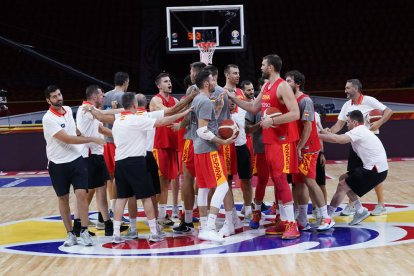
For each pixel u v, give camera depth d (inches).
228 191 264.5
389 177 441.4
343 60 765.3
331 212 277.3
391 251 227.9
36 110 654.5
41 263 227.1
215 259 223.9
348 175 285.4
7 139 554.9
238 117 283.3
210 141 248.5
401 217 294.0
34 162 557.0
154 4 783.1
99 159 274.4
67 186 252.1
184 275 203.5
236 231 274.1
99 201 275.7
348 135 270.2
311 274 200.1
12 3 803.4
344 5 809.5
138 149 250.7
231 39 459.8
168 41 468.4
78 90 739.4
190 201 273.3
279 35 787.4
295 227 254.4
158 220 291.6
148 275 205.3
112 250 245.1
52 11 804.0
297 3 813.2
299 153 256.8
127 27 789.9
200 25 466.3
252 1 813.9
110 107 294.5
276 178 251.1
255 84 747.4
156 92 740.0
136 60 768.3
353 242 244.4
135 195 254.8
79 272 212.7
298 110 242.5
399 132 562.9
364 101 301.4
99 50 773.9
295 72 259.4
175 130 270.2
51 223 312.2
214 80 250.8
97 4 811.4
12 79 740.7
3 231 294.0
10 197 408.5
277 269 207.3
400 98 660.1
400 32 788.0
